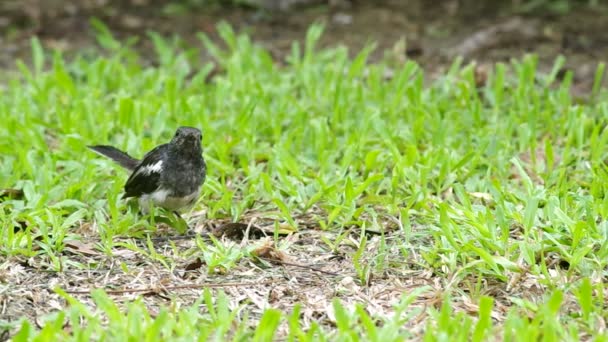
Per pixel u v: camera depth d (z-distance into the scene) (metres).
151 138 13.97
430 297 9.35
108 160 12.38
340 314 8.20
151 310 9.06
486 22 20.16
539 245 9.91
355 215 11.16
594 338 8.23
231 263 9.92
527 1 21.16
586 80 17.20
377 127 13.03
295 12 21.27
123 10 21.33
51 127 14.29
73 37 19.92
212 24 20.64
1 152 13.18
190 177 11.07
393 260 10.18
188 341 7.86
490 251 10.01
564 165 12.70
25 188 11.65
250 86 15.75
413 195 11.48
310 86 15.73
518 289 9.41
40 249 10.41
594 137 12.86
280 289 9.55
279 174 12.16
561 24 19.88
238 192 12.38
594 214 10.63
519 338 7.82
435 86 16.12
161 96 16.00
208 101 15.69
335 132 14.27
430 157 12.64
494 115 14.62
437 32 19.80
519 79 15.41
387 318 8.85
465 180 12.38
